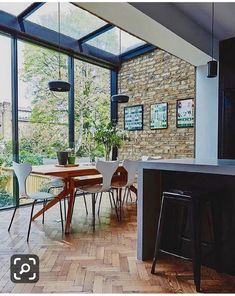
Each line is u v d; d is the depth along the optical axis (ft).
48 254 8.87
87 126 19.39
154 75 19.54
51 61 17.08
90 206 15.74
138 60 20.48
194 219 6.97
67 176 11.40
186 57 15.33
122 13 10.42
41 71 16.52
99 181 13.52
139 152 20.48
